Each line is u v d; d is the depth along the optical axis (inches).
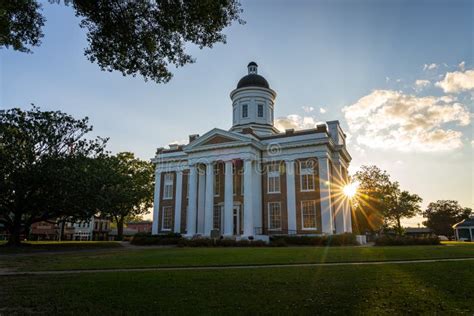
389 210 2476.6
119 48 469.7
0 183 1116.5
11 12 453.1
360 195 2252.7
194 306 311.1
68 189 1186.0
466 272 495.5
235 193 1674.5
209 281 428.1
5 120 1167.0
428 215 4094.5
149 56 493.7
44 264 662.5
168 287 392.8
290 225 1537.9
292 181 1587.1
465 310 299.4
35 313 295.0
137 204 2276.1
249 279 442.3
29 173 1152.2
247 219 1491.1
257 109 2026.3
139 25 462.6
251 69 2169.0
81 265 631.8
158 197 1941.4
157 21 459.8
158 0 438.6
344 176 1825.8
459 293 361.4
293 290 375.6
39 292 372.5
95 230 3307.1
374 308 304.5
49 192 1199.6
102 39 469.1
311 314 287.3
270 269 546.0
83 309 305.3
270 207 1621.6
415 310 299.4
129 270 559.8
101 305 316.5
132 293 363.9
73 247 1254.3
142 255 832.3
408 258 708.0
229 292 366.3
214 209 1713.8
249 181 1536.7
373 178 2315.5
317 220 1499.8
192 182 1683.1
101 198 1264.8
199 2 429.1
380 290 374.9
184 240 1363.2
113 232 3405.5
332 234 1411.2
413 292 365.1
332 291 370.3
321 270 527.8
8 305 320.2
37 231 2972.4
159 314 288.7
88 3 425.1
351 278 450.0
